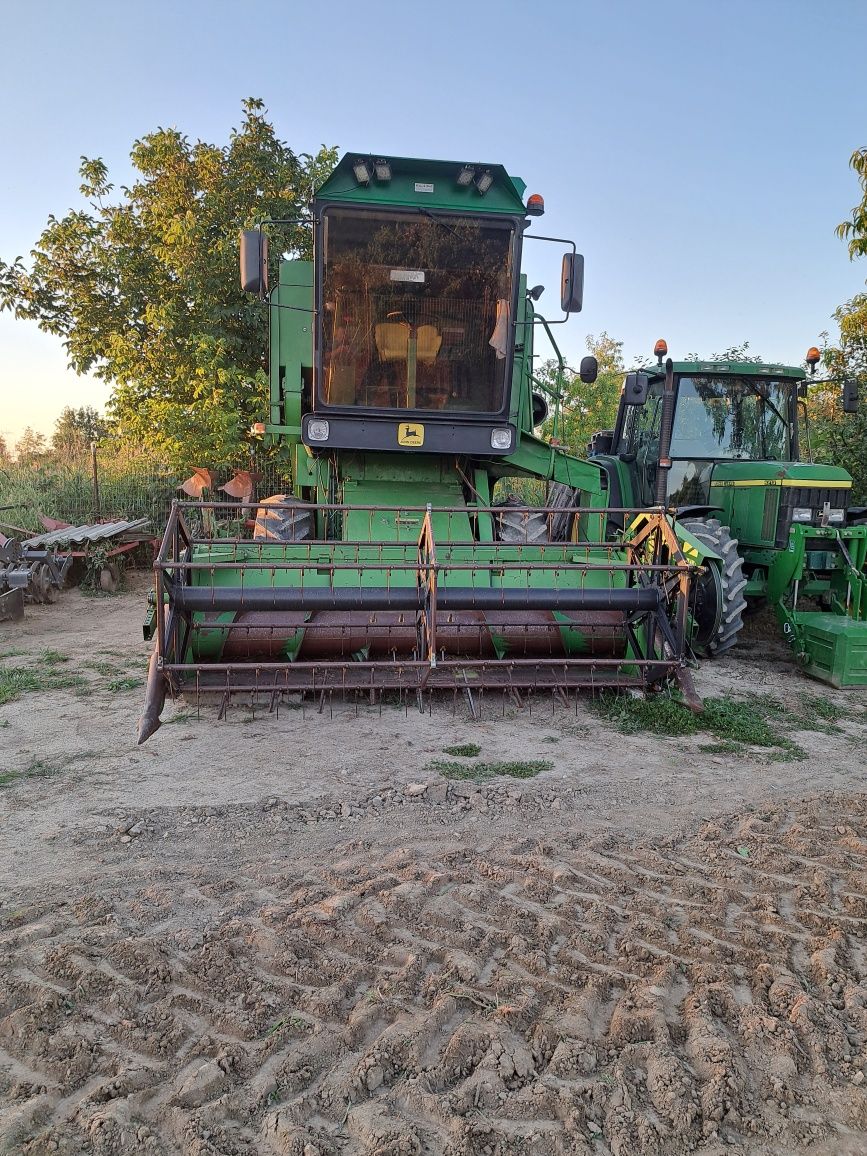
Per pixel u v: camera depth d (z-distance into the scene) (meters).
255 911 3.41
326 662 5.59
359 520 7.43
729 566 7.98
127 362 14.50
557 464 8.19
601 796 4.79
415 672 6.12
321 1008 2.80
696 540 7.68
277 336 7.96
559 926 3.34
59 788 4.71
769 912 3.47
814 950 3.21
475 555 6.73
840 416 12.86
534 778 5.02
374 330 7.09
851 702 7.08
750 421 9.68
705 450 9.66
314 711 6.18
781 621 8.32
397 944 3.19
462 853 3.97
